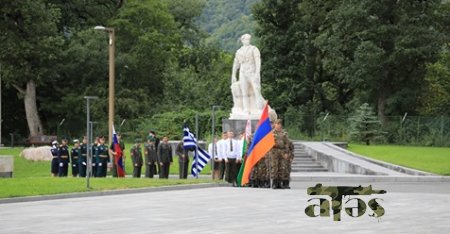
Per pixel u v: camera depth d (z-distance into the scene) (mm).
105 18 80125
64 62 76562
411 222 20312
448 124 69062
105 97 76688
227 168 35344
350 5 73750
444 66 79562
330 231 18469
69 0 78812
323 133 71562
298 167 48438
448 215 22031
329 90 85188
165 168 38219
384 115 75875
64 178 34969
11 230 18922
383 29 72250
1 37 64312
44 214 22547
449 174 42500
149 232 18375
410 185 36500
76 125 78938
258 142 31844
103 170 39469
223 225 19750
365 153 55438
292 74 83938
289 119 74312
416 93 75750
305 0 81312
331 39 75312
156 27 80750
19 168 45312
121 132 70625
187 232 18344
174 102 79750
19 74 70500
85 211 23344
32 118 74875
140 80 79688
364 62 72312
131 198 27891
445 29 74875
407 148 59219
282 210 23469
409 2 73875
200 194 29516
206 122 67562
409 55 71312
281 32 83750
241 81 51969
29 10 63531
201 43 108000
